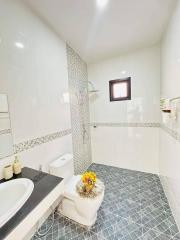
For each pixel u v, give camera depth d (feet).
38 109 4.86
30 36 4.49
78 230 4.53
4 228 2.18
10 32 3.80
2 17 3.59
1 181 3.50
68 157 5.90
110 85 8.71
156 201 5.76
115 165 9.25
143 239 4.15
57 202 5.06
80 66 8.29
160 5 4.51
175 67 4.48
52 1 4.21
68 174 5.65
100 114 9.30
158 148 7.91
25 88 4.30
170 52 5.09
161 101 5.87
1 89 3.58
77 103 7.88
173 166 4.84
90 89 9.28
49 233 4.45
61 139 6.27
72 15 4.88
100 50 7.63
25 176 3.73
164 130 6.34
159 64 7.36
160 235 4.26
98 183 4.83
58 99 6.06
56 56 5.91
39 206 2.72
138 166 8.56
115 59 8.41
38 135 4.86
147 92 7.84
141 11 4.78
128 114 8.48
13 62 3.89
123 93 8.48
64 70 6.54
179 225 4.30
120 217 4.98
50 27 5.49
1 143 3.61
